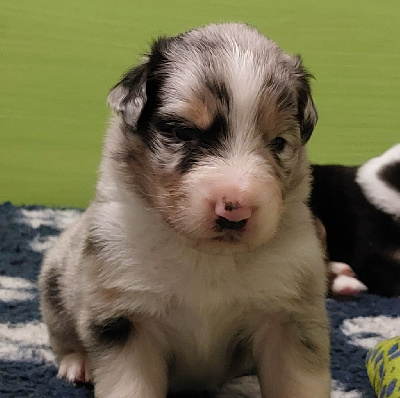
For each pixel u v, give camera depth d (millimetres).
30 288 707
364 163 1000
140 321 499
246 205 438
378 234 892
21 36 1015
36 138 1051
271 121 471
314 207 925
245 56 481
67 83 1038
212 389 540
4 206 1020
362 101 1058
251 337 511
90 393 524
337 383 550
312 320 492
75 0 1017
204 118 465
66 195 1078
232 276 486
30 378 540
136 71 497
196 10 1033
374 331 653
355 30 1038
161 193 470
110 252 491
